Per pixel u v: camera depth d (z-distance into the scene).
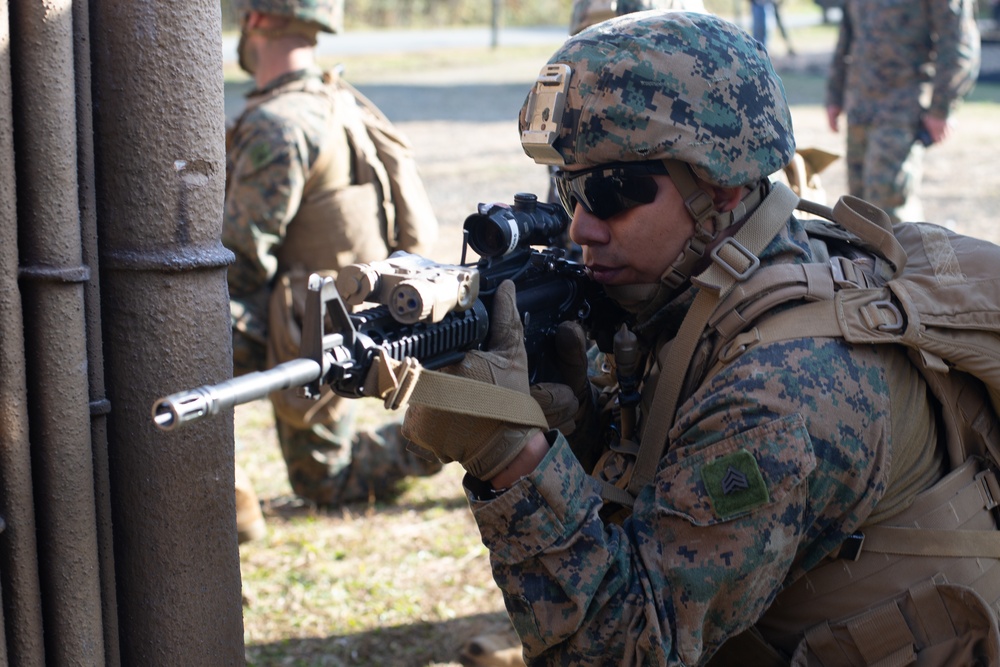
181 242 1.48
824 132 11.85
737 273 1.58
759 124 1.58
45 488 1.41
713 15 1.64
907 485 1.64
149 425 1.50
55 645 1.45
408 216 3.96
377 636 3.25
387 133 3.95
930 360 1.59
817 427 1.49
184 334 1.50
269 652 3.16
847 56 6.87
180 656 1.56
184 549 1.54
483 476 1.53
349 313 1.39
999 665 1.56
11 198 1.33
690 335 1.62
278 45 3.79
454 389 1.44
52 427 1.40
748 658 1.72
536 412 1.52
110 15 1.42
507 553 1.51
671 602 1.49
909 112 6.41
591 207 1.60
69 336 1.40
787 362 1.51
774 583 1.52
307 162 3.69
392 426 4.19
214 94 1.49
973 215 8.52
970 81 6.34
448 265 1.50
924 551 1.63
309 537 3.90
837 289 1.61
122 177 1.45
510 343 1.55
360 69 18.19
